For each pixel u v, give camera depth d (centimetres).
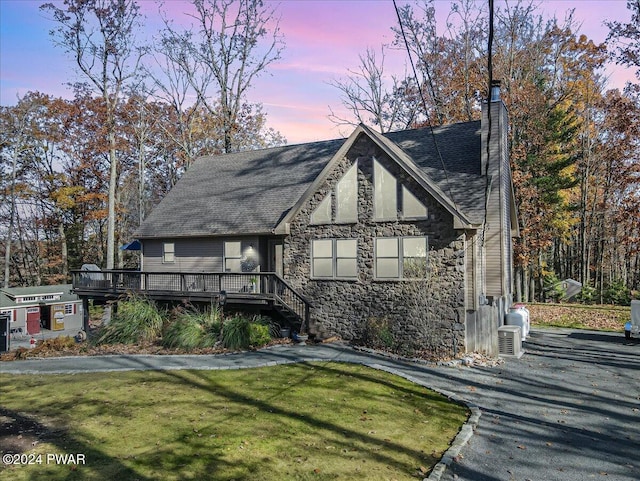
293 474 643
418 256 1611
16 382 1185
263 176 2369
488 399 1035
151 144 4066
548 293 3284
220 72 3381
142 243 2359
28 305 3353
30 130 3819
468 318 1521
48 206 4162
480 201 1652
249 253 2039
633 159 3088
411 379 1177
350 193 1755
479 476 667
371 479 637
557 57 3145
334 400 987
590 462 723
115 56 2795
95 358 1498
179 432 791
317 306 1800
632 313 1798
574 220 3428
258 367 1288
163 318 1873
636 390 1119
